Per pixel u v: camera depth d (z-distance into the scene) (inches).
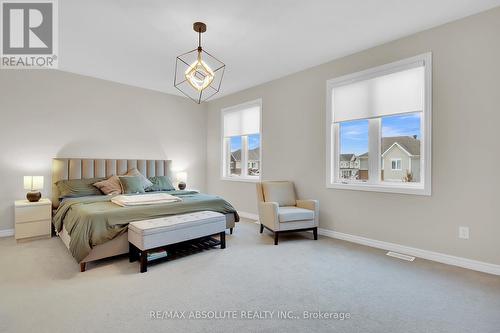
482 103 100.1
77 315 71.6
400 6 96.8
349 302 79.0
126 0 91.9
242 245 132.6
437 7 97.4
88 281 91.7
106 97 180.7
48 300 79.1
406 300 79.9
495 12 97.4
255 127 194.5
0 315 71.2
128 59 144.3
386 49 125.4
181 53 136.3
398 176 127.2
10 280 92.1
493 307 76.0
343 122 145.5
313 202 143.8
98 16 102.0
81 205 124.0
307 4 95.3
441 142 109.3
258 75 170.9
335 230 145.8
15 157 149.0
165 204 129.0
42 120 156.9
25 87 151.6
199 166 233.8
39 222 140.2
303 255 118.4
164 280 93.0
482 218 100.3
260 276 96.6
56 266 104.7
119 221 110.0
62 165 159.0
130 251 109.7
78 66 155.2
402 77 121.6
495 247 97.7
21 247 127.5
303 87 161.2
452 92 106.6
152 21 105.8
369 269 102.7
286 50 133.6
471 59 102.3
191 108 227.9
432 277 95.3
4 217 146.6
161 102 209.2
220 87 196.5
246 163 207.2
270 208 138.5
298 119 163.9
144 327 66.8
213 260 112.3
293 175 167.0
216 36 118.6
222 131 222.4
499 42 96.6
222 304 77.7
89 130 173.8
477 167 101.3
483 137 100.0
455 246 106.3
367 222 132.5
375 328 66.8
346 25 110.0
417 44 115.8
